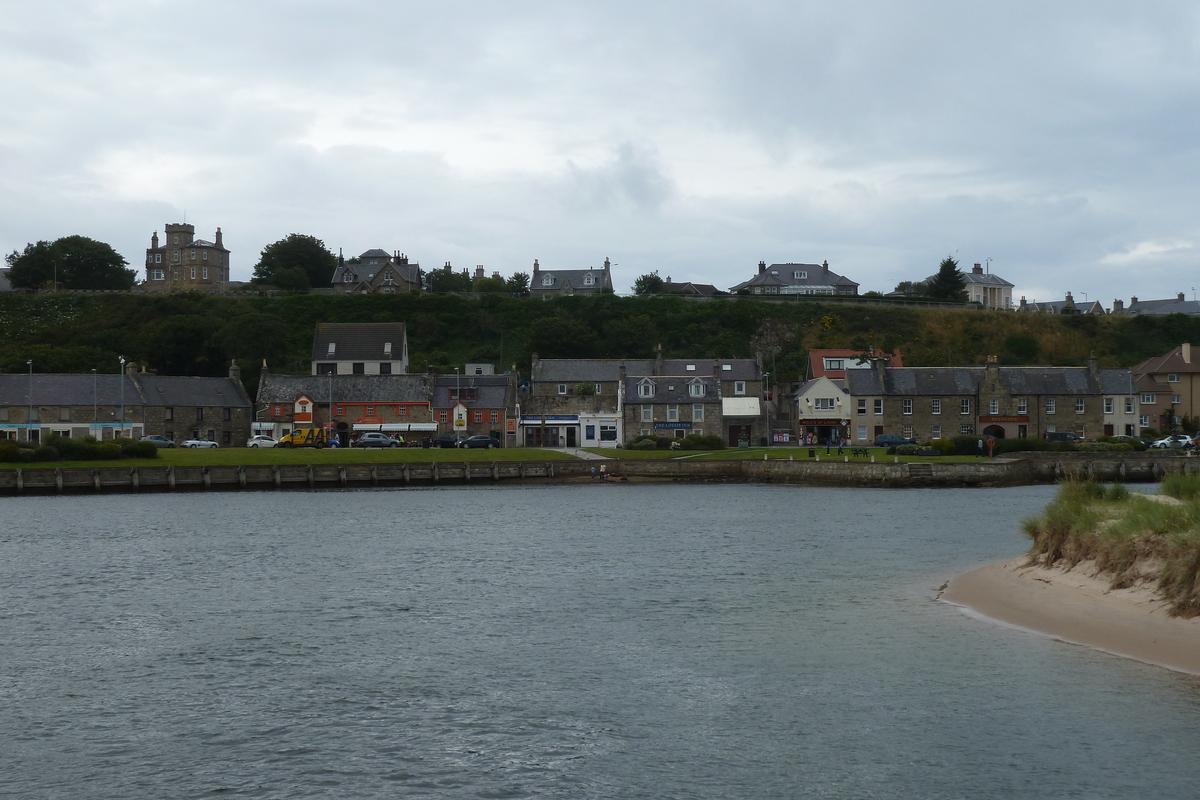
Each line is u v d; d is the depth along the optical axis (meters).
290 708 27.84
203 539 60.78
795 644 33.31
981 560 49.25
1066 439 120.62
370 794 22.50
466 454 109.88
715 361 135.62
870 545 55.19
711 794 22.17
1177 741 24.16
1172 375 136.38
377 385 130.50
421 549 55.81
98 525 68.06
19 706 28.22
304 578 46.97
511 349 171.00
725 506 78.69
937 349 174.50
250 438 128.75
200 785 23.05
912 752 24.05
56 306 177.88
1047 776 22.58
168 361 150.38
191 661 32.47
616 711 27.22
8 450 93.06
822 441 127.75
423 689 29.30
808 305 184.50
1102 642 31.77
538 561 51.16
